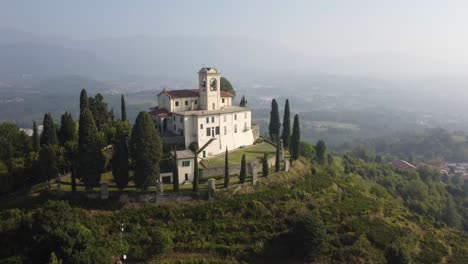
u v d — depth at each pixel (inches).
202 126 4106.8
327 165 5644.7
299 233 2952.8
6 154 3641.7
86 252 2319.1
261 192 3447.3
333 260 2984.7
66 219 2559.1
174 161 3331.7
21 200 3186.5
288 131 4820.4
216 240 2957.7
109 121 4714.6
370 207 3693.4
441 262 3280.0
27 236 2539.4
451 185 7194.9
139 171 3171.8
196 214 3120.1
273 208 3314.5
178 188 3289.9
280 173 3855.8
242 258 2866.6
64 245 2393.0
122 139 3225.9
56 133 4153.5
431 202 5841.5
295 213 3329.2
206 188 3376.0
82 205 3080.7
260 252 2913.4
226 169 3390.7
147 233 2910.9
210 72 4493.1
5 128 3885.3
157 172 3272.6
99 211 3053.6
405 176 7047.2
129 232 2913.4
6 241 2588.6
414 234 3540.8
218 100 4638.3
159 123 4404.5
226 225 3080.7
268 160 4050.2
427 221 4094.5
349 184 4365.2
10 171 3420.3
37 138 3841.0
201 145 4109.3
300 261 2952.8
